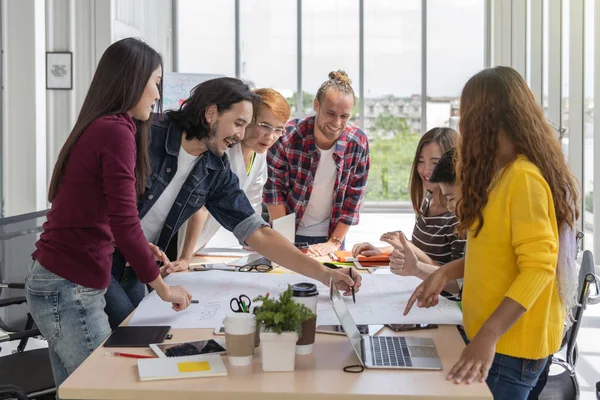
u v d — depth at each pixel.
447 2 11.32
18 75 7.47
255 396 1.53
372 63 11.50
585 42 6.72
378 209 11.73
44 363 2.72
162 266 2.79
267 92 3.35
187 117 2.52
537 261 1.70
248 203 2.69
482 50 11.35
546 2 8.02
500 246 1.81
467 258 1.91
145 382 1.58
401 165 11.62
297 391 1.53
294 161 3.69
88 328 2.07
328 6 11.46
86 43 8.92
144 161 2.43
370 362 1.70
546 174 1.80
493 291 1.82
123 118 2.04
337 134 3.49
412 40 11.41
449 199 2.30
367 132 11.61
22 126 7.53
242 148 3.46
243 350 1.69
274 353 1.65
